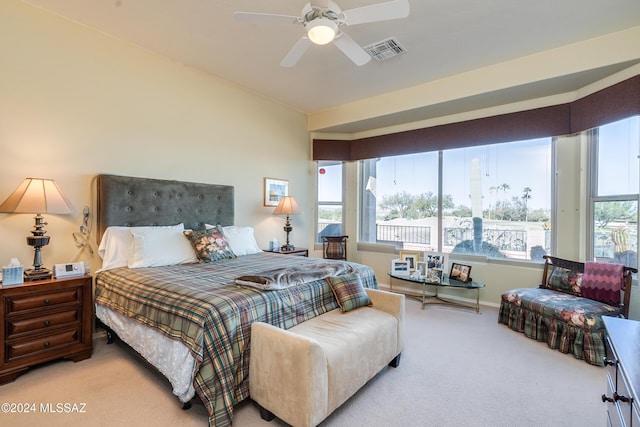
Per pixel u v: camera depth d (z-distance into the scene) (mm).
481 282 4043
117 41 3010
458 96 3625
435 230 4551
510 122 3779
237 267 2771
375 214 5141
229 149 4031
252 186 4328
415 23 2637
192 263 3002
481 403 1937
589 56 2865
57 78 2664
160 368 1907
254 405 1899
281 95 4367
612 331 1264
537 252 3744
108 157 2969
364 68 3494
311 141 5227
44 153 2604
